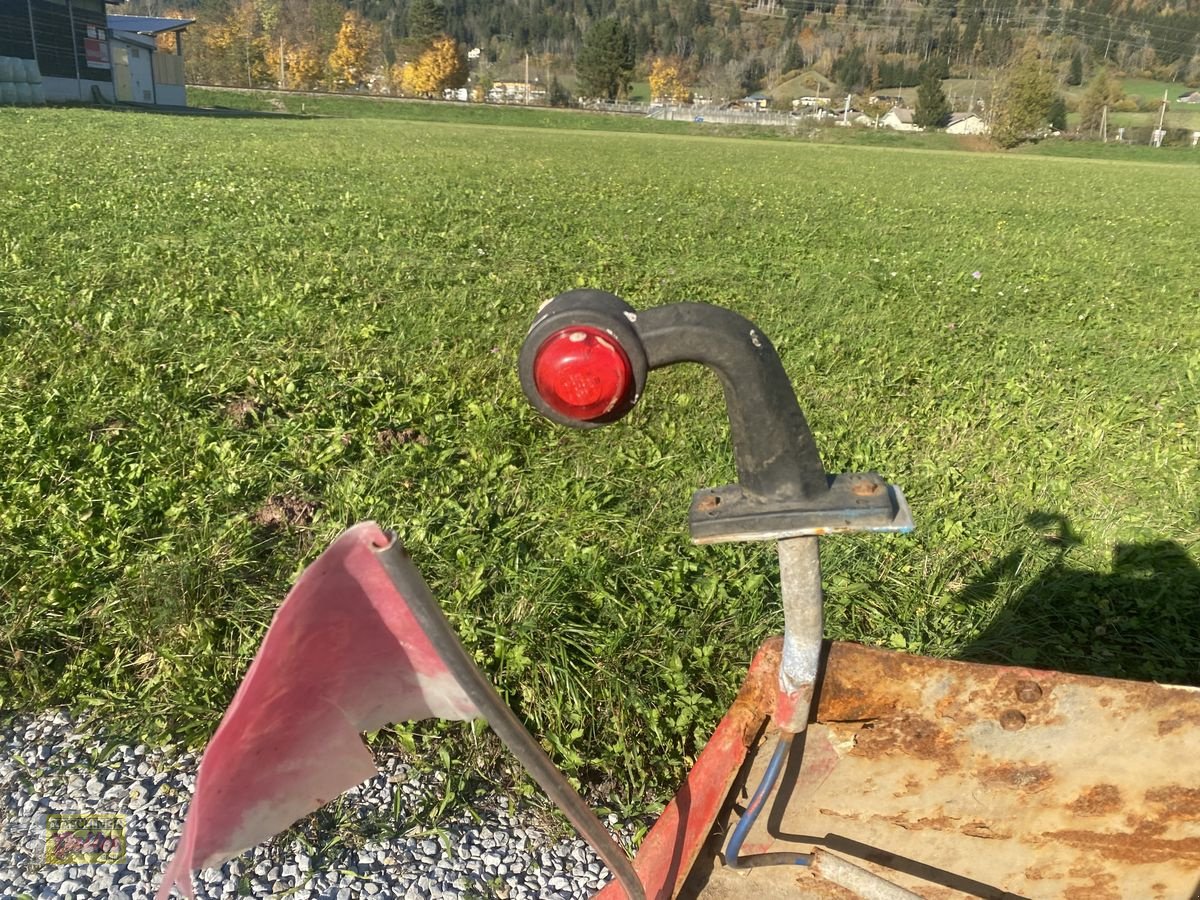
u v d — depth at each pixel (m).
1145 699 1.87
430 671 1.22
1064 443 5.62
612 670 3.28
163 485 4.09
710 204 16.80
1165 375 7.11
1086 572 4.23
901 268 10.94
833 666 1.83
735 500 1.45
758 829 1.93
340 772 1.26
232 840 1.19
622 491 4.55
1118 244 14.49
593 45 94.62
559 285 8.59
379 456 4.69
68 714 3.01
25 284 7.02
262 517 4.05
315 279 7.92
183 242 9.05
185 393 5.09
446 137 34.78
